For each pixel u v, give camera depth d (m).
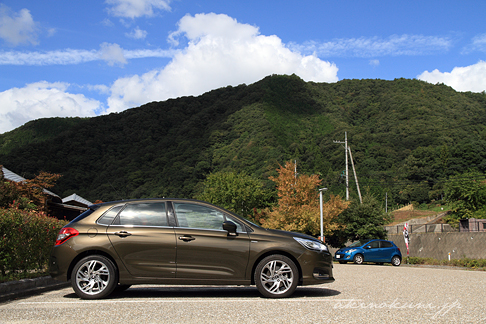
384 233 36.03
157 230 6.92
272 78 153.50
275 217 34.81
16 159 91.75
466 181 40.75
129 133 123.25
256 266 6.90
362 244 26.45
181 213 7.11
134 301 6.30
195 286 8.38
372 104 145.75
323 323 4.79
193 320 4.94
